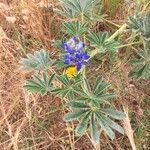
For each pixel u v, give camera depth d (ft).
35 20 1.32
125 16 1.34
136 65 1.19
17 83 1.26
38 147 1.19
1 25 1.37
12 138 1.16
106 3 1.32
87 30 1.23
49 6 1.34
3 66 1.29
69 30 1.16
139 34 1.16
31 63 1.18
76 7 1.18
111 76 1.27
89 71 1.27
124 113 1.08
